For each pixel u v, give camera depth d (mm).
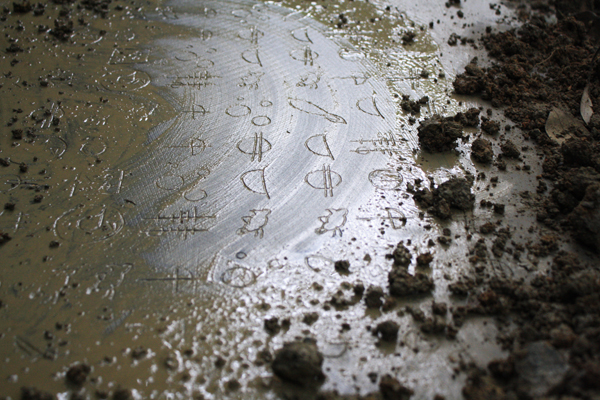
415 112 370
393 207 318
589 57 406
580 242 304
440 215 312
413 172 335
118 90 380
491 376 261
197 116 365
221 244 302
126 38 420
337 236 306
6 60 396
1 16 428
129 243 303
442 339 271
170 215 314
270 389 257
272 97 379
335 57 411
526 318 277
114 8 443
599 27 432
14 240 303
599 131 347
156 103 373
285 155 343
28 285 287
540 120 361
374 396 255
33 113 363
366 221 312
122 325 275
